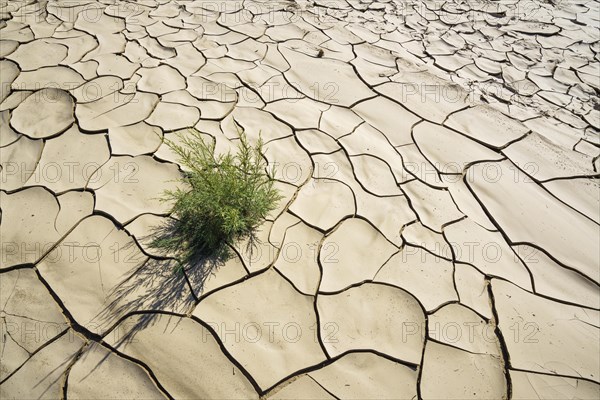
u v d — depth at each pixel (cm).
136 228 179
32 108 237
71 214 184
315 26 324
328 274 167
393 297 161
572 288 169
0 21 313
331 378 140
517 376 141
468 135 235
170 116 235
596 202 204
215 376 138
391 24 336
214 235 171
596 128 246
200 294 157
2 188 195
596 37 329
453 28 336
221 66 276
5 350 142
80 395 133
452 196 203
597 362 146
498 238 186
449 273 170
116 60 277
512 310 160
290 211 189
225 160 173
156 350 143
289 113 241
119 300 155
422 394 137
